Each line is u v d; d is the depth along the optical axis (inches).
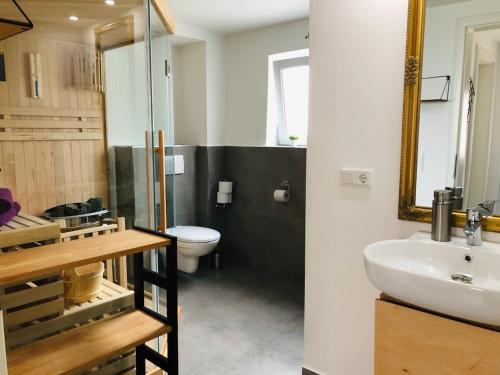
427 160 65.1
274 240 143.0
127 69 81.1
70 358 52.4
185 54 154.4
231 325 106.0
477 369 47.1
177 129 159.5
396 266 52.8
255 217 148.0
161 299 75.6
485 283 53.6
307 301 80.5
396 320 52.5
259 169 144.6
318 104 74.5
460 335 47.8
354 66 69.7
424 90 64.0
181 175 148.2
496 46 59.4
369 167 70.1
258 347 95.0
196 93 152.5
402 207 67.0
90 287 68.8
